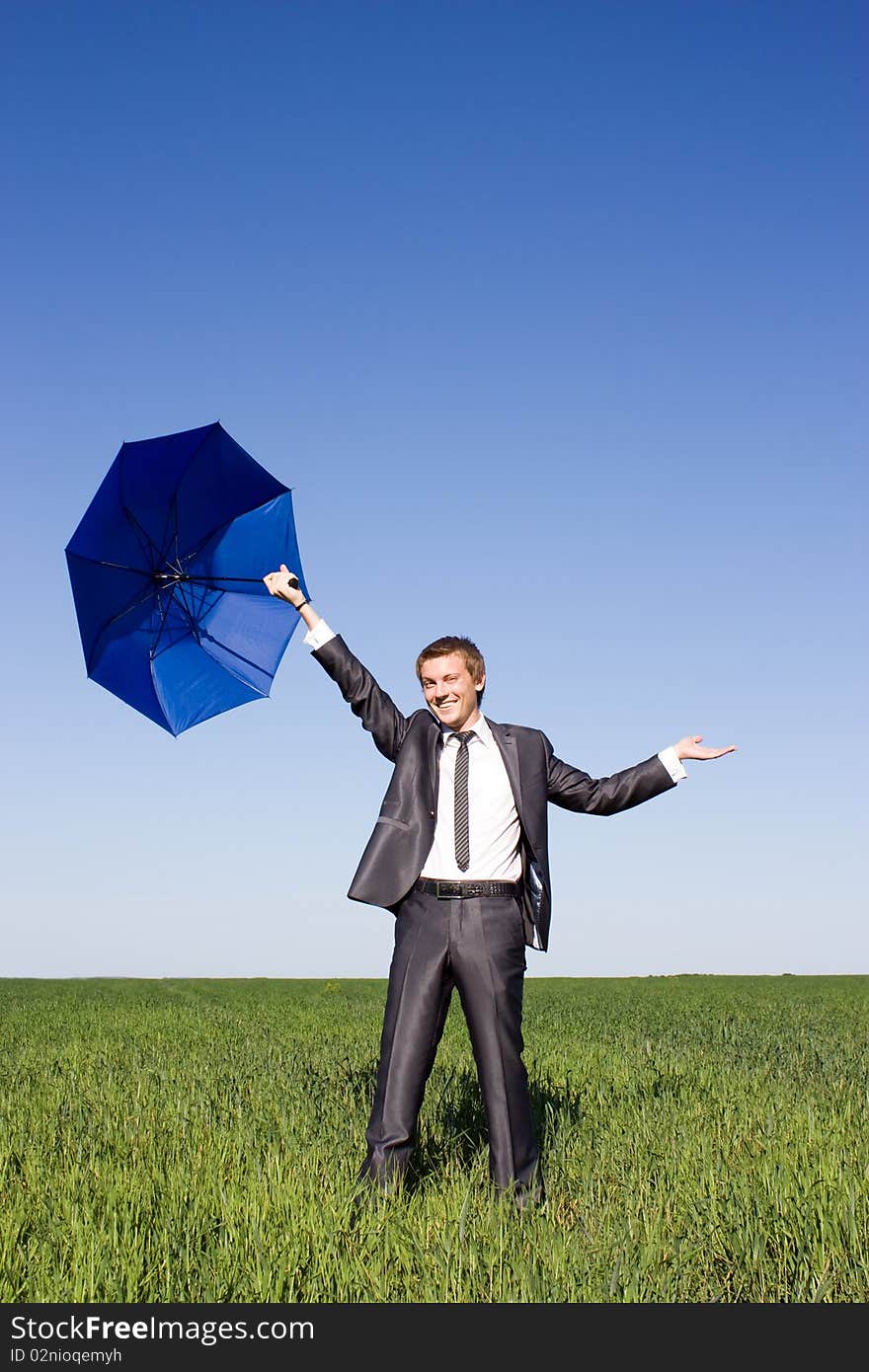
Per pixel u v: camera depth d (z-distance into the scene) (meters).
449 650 5.42
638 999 23.59
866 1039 13.14
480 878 5.26
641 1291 3.88
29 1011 19.41
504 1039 5.18
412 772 5.43
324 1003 22.02
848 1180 4.92
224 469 6.11
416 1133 5.21
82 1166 5.42
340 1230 4.37
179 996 25.55
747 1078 9.07
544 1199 5.11
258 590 6.39
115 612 6.22
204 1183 5.02
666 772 5.66
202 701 6.33
